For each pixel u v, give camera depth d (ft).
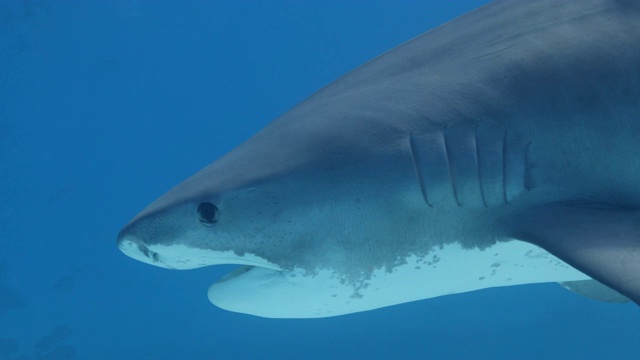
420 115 8.64
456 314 40.52
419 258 8.78
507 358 39.37
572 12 8.98
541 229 7.84
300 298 9.10
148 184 48.75
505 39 9.01
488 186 8.43
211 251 8.82
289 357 41.81
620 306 39.11
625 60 8.57
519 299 40.24
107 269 46.68
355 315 41.37
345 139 8.70
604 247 7.02
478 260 8.86
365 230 8.59
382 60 10.03
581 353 38.83
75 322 45.80
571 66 8.57
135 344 45.03
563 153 8.39
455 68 9.00
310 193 8.53
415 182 8.47
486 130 8.43
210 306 44.83
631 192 8.50
